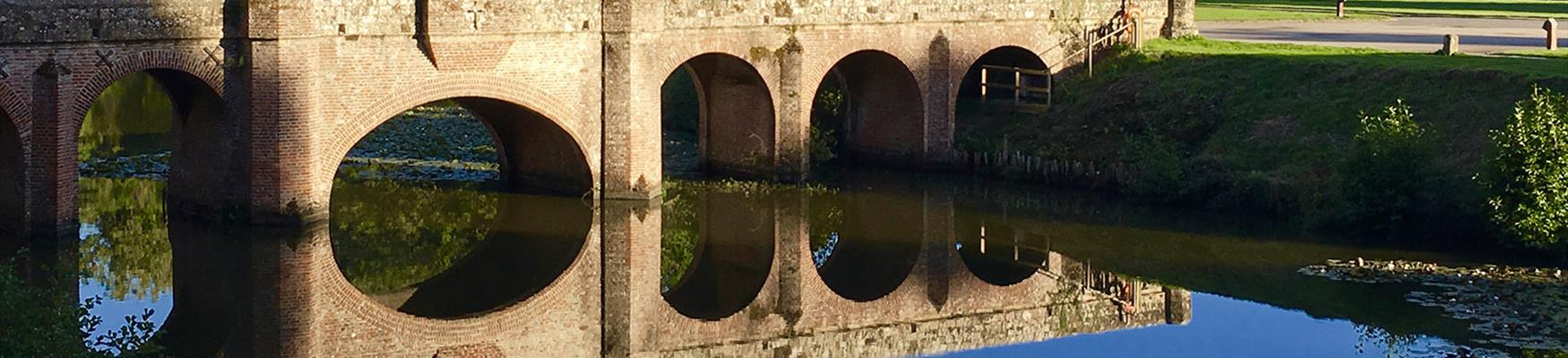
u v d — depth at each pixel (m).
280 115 54.19
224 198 55.59
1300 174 60.47
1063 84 72.06
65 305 34.69
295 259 52.34
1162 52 72.12
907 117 69.75
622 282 52.00
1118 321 48.41
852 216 60.91
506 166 63.97
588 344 46.41
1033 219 60.38
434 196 62.06
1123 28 73.06
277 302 48.22
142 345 36.34
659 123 62.19
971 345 47.03
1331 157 61.16
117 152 68.75
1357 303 48.94
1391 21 92.00
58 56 51.38
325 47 54.78
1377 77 64.75
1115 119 68.69
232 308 47.50
